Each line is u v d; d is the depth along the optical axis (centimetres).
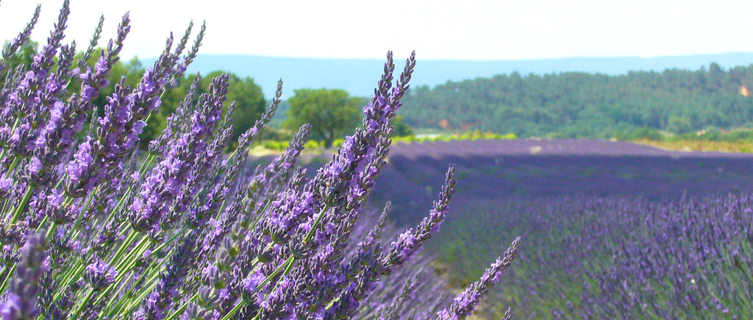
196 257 154
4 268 131
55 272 152
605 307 407
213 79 156
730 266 390
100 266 141
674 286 379
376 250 135
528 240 649
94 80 113
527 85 14375
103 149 113
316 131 6750
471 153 2939
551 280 499
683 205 567
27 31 199
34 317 112
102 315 148
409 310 305
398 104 122
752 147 4012
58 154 113
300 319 127
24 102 165
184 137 152
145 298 158
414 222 892
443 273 623
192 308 106
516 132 13400
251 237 127
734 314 342
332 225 124
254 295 121
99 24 181
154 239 155
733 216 457
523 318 447
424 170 2119
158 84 117
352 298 130
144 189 147
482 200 1184
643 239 513
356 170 121
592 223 639
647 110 11381
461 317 148
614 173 2003
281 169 194
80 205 168
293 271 132
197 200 174
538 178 1930
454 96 14475
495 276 150
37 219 145
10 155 153
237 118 2995
